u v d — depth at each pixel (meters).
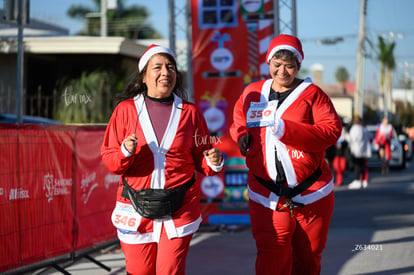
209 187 9.80
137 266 4.39
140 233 4.32
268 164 4.75
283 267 4.88
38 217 6.20
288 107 4.75
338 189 17.02
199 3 9.75
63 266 7.25
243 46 9.66
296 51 4.73
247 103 4.95
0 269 5.57
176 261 4.31
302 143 4.58
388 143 22.36
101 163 7.68
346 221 10.85
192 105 4.48
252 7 9.62
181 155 4.34
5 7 8.82
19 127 5.92
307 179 4.74
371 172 23.69
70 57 22.64
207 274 6.91
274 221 4.77
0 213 5.60
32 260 6.07
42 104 22.38
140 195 4.26
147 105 4.38
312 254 4.93
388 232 9.57
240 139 4.95
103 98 15.22
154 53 4.41
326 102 4.77
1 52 21.59
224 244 8.70
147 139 4.29
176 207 4.28
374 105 68.25
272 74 4.80
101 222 7.64
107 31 36.41
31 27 24.52
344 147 18.02
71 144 6.89
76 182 6.99
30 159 6.10
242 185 9.72
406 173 22.88
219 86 9.73
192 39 9.79
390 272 6.92
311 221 4.79
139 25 37.47
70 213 6.82
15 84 21.95
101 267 7.15
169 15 9.97
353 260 7.57
